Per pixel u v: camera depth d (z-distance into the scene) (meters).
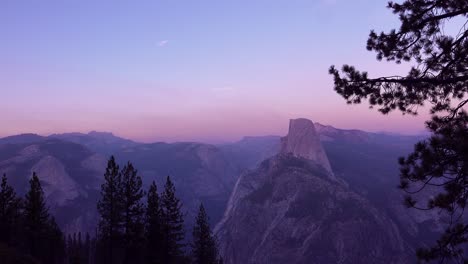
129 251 48.59
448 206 9.79
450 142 9.71
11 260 30.58
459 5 11.01
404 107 12.34
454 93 12.01
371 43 12.85
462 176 9.62
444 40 11.12
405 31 12.02
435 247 10.20
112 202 47.44
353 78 12.55
